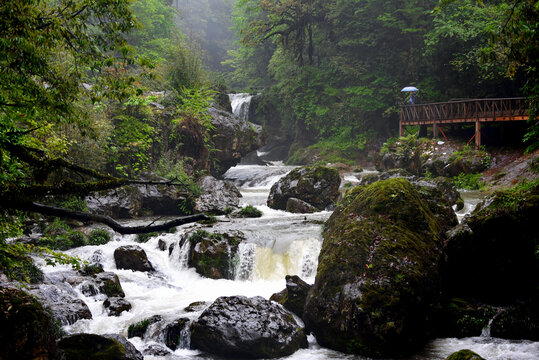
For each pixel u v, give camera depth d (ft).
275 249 44.24
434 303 29.55
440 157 83.25
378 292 27.73
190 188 67.00
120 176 64.34
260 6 124.67
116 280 38.27
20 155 16.98
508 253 31.32
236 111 145.18
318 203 65.87
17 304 17.58
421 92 110.01
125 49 20.25
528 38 28.84
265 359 27.35
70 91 19.45
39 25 18.15
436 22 103.45
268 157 142.31
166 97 82.89
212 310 28.78
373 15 118.93
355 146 119.96
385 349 26.96
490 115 78.89
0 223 19.06
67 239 47.26
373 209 32.37
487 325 29.63
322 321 29.07
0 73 16.60
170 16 165.07
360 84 124.77
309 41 131.44
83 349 22.98
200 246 44.88
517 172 70.08
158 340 29.32
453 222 37.52
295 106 131.64
